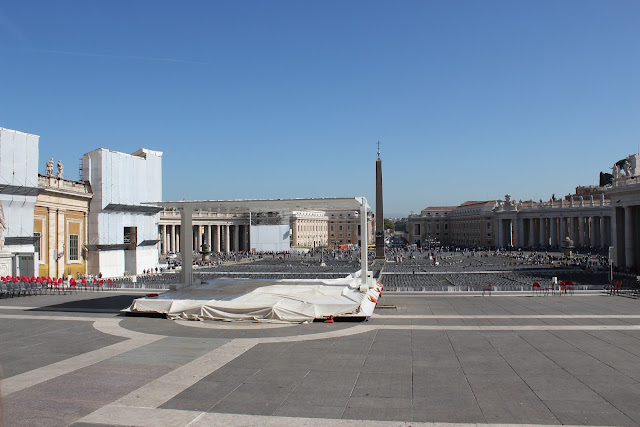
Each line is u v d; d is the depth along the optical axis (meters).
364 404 11.02
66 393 11.81
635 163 54.62
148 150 58.97
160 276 52.66
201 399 11.38
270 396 11.58
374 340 17.62
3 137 39.56
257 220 126.69
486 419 10.10
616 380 12.73
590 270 54.97
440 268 63.06
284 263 78.25
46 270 45.06
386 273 54.81
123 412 10.57
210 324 20.80
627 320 21.39
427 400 11.27
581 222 117.50
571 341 17.27
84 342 17.42
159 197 60.50
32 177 42.25
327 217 182.50
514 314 23.31
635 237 55.59
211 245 134.88
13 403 11.14
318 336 18.31
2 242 36.19
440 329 19.59
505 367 14.00
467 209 178.62
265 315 21.38
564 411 10.53
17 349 16.34
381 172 61.97
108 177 51.97
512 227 147.00
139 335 18.61
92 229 51.50
